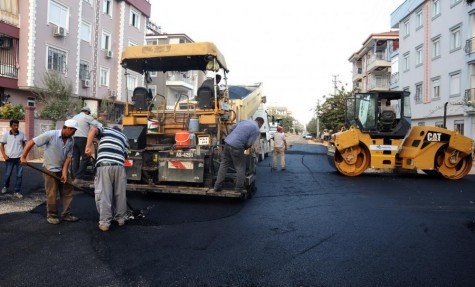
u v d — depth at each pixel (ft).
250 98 44.04
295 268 13.20
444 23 83.97
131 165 24.29
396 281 12.27
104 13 89.45
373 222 19.61
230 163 23.09
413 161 37.58
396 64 111.55
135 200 23.91
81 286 11.51
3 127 46.50
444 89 84.23
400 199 26.11
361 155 39.17
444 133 37.70
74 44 77.71
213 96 26.18
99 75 87.61
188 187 23.73
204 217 20.02
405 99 38.65
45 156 18.04
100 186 17.40
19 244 15.15
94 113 74.08
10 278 12.00
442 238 16.96
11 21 64.85
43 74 64.90
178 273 12.57
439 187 32.14
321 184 32.63
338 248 15.40
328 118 123.24
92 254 14.17
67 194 18.61
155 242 15.71
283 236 16.93
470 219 20.48
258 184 32.12
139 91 27.32
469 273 12.98
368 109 38.37
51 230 17.07
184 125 26.32
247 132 22.72
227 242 15.92
